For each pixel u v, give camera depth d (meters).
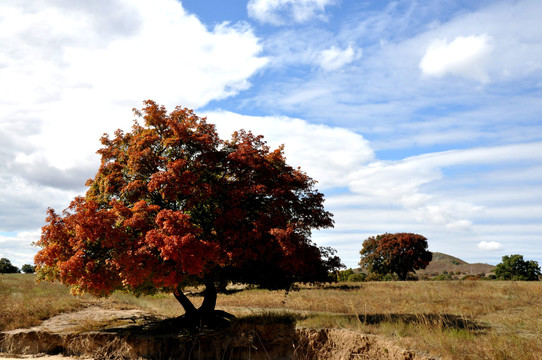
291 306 21.28
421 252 57.06
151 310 23.31
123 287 16.00
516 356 10.04
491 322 14.40
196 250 13.51
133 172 16.19
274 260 16.14
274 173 17.41
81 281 13.62
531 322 13.77
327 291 29.34
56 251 14.55
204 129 17.58
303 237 16.11
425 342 11.70
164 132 17.25
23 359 14.43
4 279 34.16
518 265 46.75
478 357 10.20
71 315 19.81
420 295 23.27
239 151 17.08
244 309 21.39
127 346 15.36
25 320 17.72
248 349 14.96
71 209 15.38
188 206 15.59
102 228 13.77
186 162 15.95
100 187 17.28
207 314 17.42
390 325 13.74
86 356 15.04
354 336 13.15
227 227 15.82
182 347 15.24
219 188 16.27
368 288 30.97
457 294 22.91
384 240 58.72
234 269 17.36
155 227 14.70
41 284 30.94
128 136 18.27
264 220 15.96
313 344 14.09
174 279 13.77
